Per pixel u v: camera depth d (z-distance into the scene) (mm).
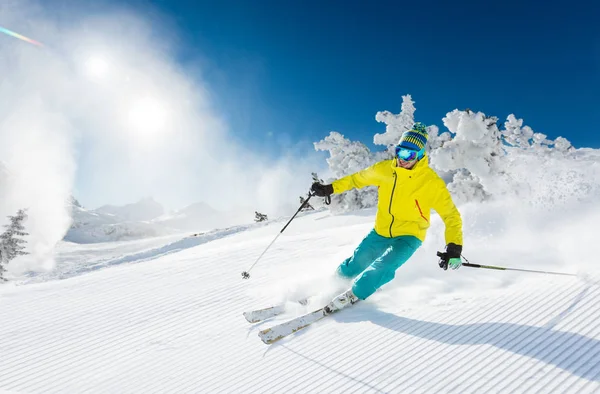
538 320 3027
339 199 23000
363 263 3973
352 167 22016
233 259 5871
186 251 17797
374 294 3922
